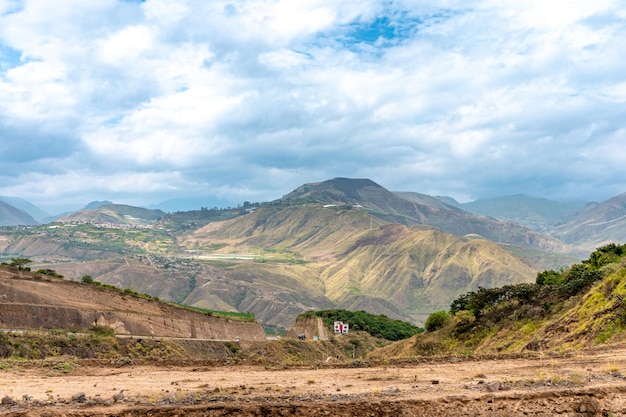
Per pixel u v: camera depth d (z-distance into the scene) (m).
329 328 138.00
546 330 46.59
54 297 67.31
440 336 69.56
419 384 19.94
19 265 75.06
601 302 40.38
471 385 19.33
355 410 16.69
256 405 16.62
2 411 15.61
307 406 16.67
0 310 55.84
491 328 61.06
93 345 46.56
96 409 16.06
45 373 22.16
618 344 28.53
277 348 80.31
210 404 16.69
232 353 73.00
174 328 76.88
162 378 21.56
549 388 18.77
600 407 17.67
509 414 17.08
